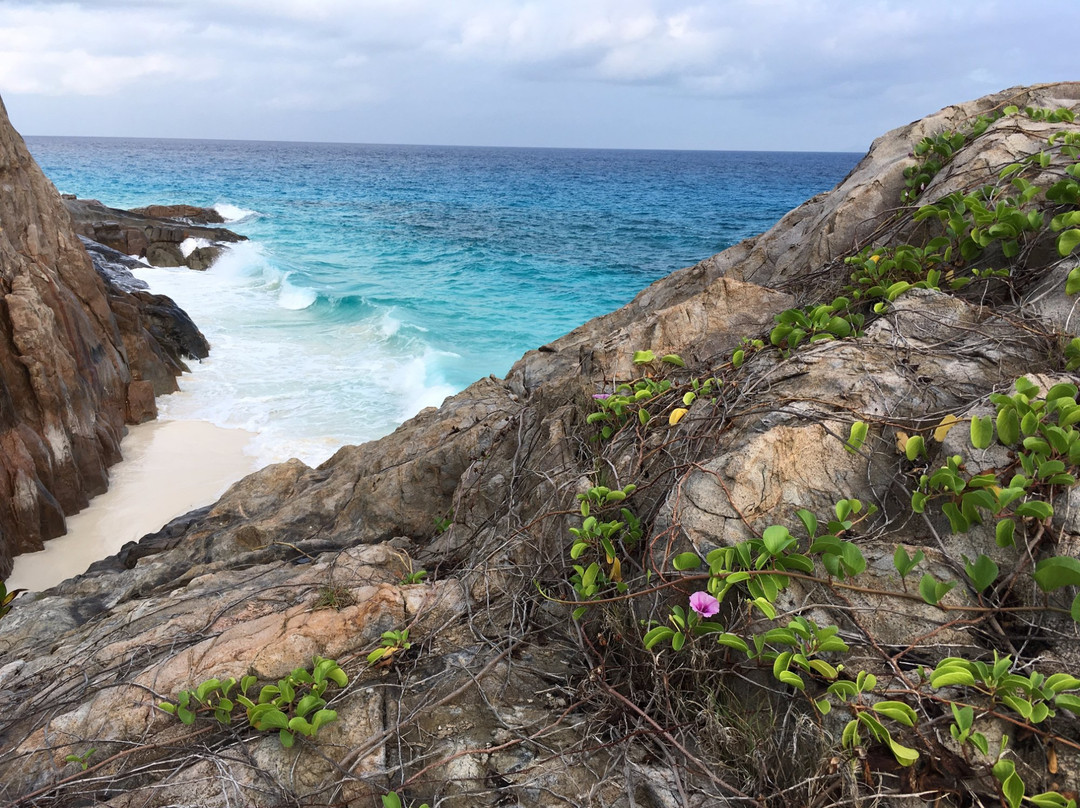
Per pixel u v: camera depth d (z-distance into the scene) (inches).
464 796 87.7
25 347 352.5
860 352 121.0
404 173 4072.3
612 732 94.2
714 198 2642.7
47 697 118.9
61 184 2450.8
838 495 102.3
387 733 96.7
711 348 163.3
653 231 1722.4
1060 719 74.5
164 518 360.8
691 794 83.9
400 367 580.7
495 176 3919.8
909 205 168.4
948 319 124.1
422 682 106.4
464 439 201.5
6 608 199.2
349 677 108.6
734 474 105.0
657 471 123.6
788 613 90.8
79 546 339.0
